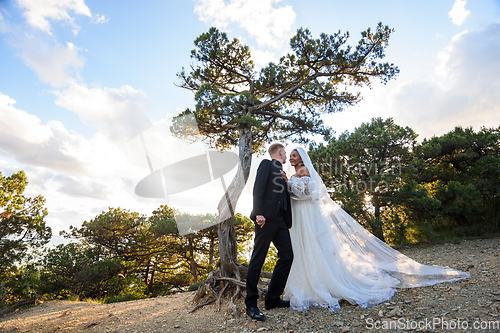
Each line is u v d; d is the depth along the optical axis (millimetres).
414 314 2414
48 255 14211
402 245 7805
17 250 12789
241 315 3266
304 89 7375
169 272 19469
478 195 7961
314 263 3152
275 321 2770
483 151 9164
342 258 3365
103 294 14570
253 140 8320
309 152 9391
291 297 3117
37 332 3889
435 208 7816
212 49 7180
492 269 3371
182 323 3361
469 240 6859
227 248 4750
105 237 16188
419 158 9391
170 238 15930
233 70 7531
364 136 8930
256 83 7184
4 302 8664
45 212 14664
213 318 3387
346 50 7160
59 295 13703
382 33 6949
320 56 7176
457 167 9758
